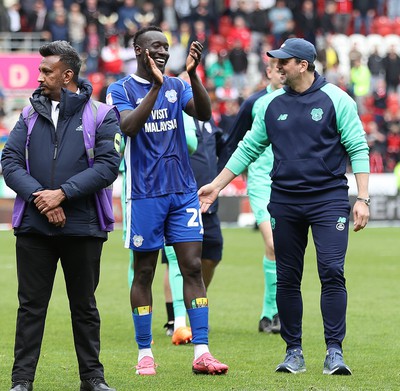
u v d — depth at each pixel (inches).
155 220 611.8
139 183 612.1
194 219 616.7
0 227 1870.1
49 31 2290.8
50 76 532.4
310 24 2559.1
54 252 538.3
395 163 2283.5
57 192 516.7
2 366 641.0
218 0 2522.1
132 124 592.1
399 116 2409.0
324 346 721.6
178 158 617.3
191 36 2417.6
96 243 537.3
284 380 580.4
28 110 541.3
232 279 1152.8
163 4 2438.5
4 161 532.4
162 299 1007.0
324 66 2453.2
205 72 2370.8
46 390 562.9
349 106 600.7
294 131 603.2
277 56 599.2
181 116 620.7
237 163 633.0
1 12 2262.6
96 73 2290.8
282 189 606.5
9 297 1007.0
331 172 600.4
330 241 594.6
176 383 576.7
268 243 791.1
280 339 764.0
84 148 530.9
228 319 872.9
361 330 798.5
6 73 2094.0
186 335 738.8
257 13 2534.5
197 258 614.9
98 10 2377.0
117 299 999.0
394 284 1103.0
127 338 774.5
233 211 1950.1
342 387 555.2
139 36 621.6
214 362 601.6
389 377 592.4
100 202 534.6
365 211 599.5
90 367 538.0
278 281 614.9
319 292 1037.2
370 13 2679.6
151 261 621.9
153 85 585.6
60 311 915.4
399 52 2674.7
